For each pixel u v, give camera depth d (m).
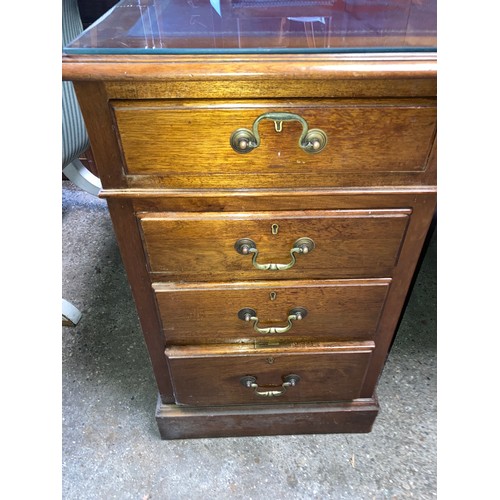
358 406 0.92
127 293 1.34
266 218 0.63
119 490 0.90
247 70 0.49
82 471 0.93
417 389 1.06
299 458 0.94
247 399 0.90
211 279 0.71
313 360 0.82
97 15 1.24
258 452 0.95
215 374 0.84
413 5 0.67
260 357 0.81
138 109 0.53
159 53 0.50
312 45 0.52
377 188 0.61
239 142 0.55
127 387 1.09
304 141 0.55
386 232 0.65
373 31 0.58
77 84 0.52
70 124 0.99
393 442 0.96
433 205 0.63
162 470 0.93
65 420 1.02
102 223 1.61
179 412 0.92
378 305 0.75
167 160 0.57
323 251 0.67
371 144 0.57
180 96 0.53
